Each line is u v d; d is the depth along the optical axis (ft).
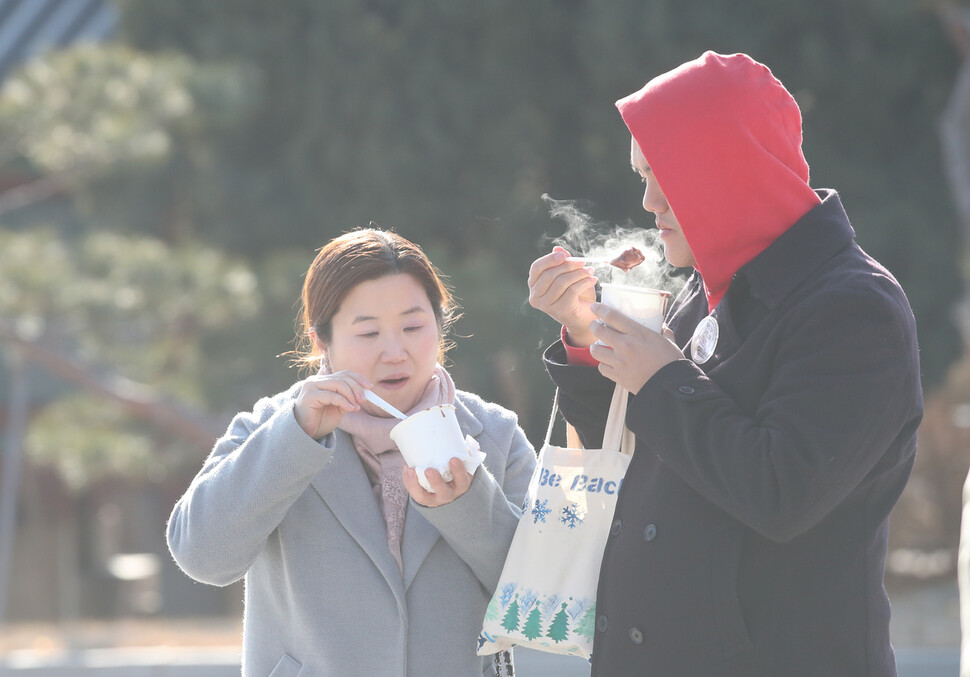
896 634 124.88
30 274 129.59
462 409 34.78
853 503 27.40
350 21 164.86
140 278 132.87
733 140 27.99
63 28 220.43
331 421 30.66
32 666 106.01
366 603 31.65
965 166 151.84
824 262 27.76
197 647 118.21
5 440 198.59
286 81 164.55
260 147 168.76
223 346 148.46
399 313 32.30
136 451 156.25
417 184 163.32
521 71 166.30
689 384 27.14
